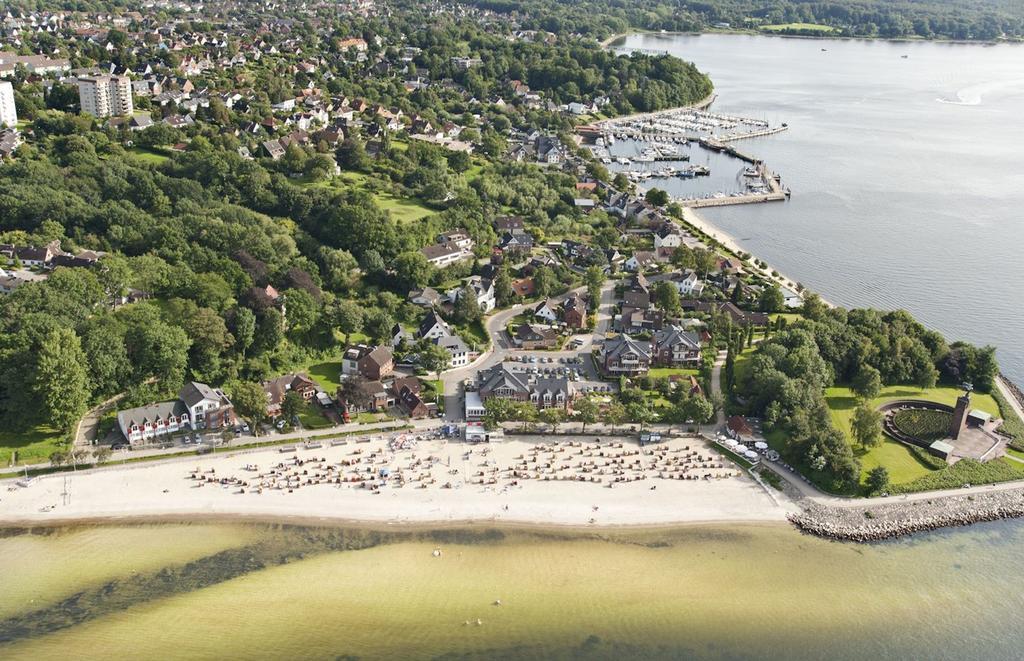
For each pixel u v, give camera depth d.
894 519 183.25
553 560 169.88
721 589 163.88
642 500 188.38
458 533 176.62
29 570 162.25
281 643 147.75
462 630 151.88
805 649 150.75
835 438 197.00
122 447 196.50
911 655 150.25
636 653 148.38
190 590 158.88
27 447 193.00
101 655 144.00
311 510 181.25
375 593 159.75
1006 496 190.50
